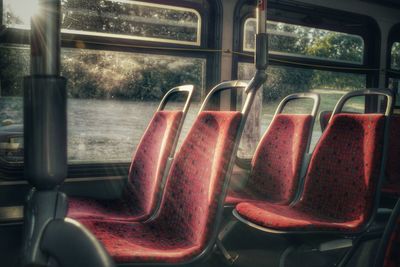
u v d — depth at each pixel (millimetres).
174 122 2164
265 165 3160
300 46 3848
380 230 2879
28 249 512
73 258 474
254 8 3580
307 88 3895
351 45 4211
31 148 538
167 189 1901
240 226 3479
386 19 4391
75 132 2889
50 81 537
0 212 2660
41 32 543
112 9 2936
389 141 3506
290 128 3016
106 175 3002
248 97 1514
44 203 543
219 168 1452
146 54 3078
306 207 2457
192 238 1591
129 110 3020
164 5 3141
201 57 3332
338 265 2176
